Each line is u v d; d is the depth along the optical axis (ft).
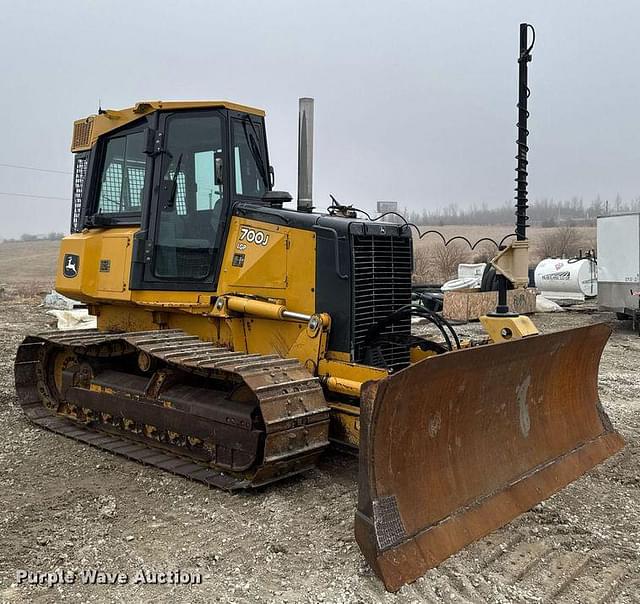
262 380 15.66
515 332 19.31
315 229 17.69
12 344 40.50
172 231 19.71
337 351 17.47
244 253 18.80
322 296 17.62
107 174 21.97
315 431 16.11
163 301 19.85
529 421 16.52
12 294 79.61
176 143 19.58
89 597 11.91
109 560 13.26
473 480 14.35
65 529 14.71
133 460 19.25
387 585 11.68
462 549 13.17
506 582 12.28
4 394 27.32
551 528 14.55
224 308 18.75
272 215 18.44
